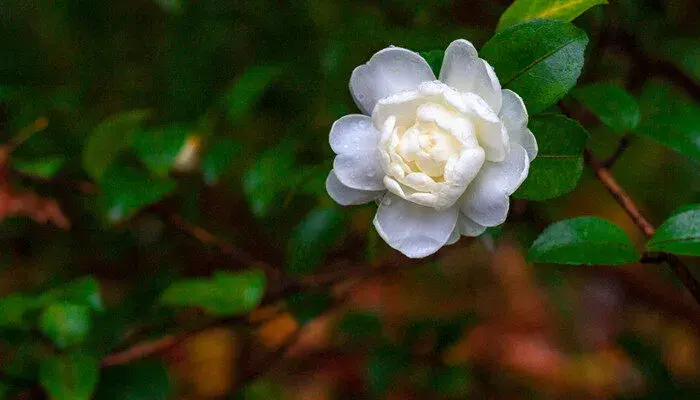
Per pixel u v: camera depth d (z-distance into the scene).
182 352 1.07
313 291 0.68
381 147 0.51
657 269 1.14
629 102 0.59
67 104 0.89
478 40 0.71
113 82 0.98
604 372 1.16
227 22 0.89
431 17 0.74
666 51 0.74
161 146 0.66
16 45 0.99
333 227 0.68
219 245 0.70
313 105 0.77
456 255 1.21
